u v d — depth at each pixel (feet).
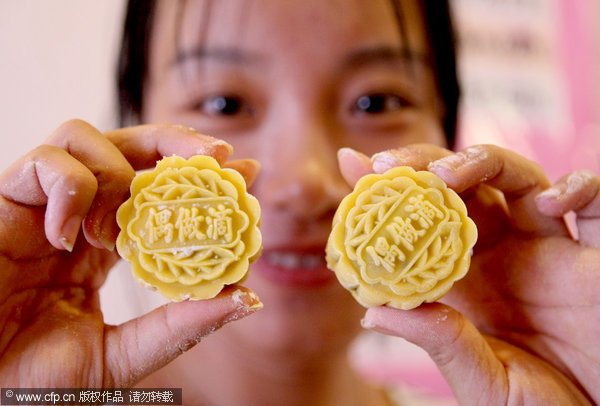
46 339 0.59
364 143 0.98
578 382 0.65
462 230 0.59
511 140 1.73
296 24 0.90
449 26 1.18
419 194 0.59
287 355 1.02
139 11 1.06
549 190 0.65
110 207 0.59
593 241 0.66
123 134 0.65
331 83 0.94
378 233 0.58
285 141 0.91
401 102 1.02
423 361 1.68
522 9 1.77
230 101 0.95
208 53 0.92
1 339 0.58
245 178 0.70
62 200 0.53
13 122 1.49
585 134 1.83
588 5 1.84
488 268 0.72
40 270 0.62
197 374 1.03
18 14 1.48
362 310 1.05
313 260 0.99
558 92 1.81
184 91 0.95
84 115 1.55
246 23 0.90
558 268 0.67
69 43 1.53
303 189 0.87
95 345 0.59
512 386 0.61
